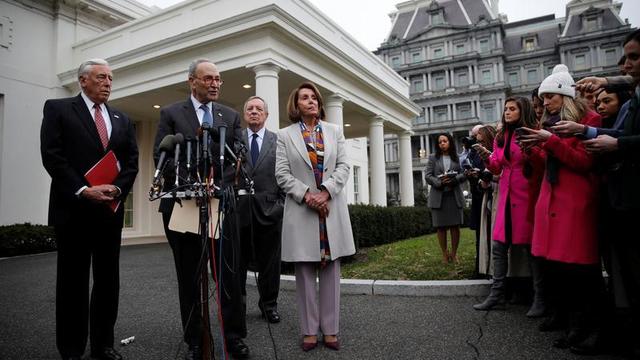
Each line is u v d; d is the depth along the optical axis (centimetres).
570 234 278
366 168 2400
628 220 251
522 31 6091
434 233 1284
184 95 1218
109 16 1433
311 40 1054
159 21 1142
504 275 376
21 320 387
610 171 255
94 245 284
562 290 306
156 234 1452
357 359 267
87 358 286
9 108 1192
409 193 1786
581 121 299
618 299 267
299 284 300
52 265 779
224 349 243
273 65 955
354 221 740
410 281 454
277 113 955
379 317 362
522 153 346
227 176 292
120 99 1234
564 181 287
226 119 313
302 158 305
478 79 5550
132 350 298
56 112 279
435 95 5681
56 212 271
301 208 299
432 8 5794
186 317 277
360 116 1584
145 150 1464
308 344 288
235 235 289
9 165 1183
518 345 284
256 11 929
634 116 248
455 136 5697
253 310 407
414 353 274
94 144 287
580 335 273
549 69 5678
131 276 630
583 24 5491
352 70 1253
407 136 1825
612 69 5278
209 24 990
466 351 275
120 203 293
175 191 234
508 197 369
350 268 601
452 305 396
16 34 1220
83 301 279
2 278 632
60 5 1315
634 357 254
